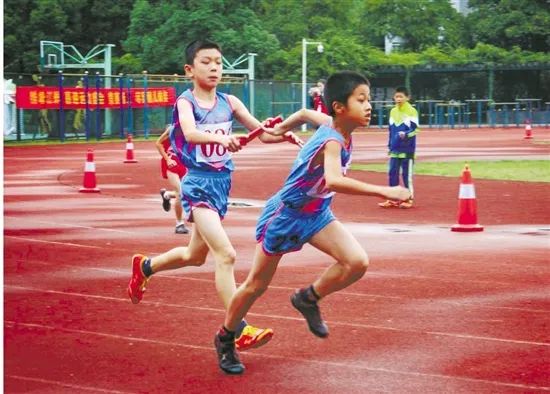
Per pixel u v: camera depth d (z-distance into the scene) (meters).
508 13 77.12
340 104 7.08
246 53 64.88
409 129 19.00
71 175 26.75
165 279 11.23
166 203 15.55
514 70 75.06
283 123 7.55
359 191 6.76
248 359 7.84
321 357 7.89
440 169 28.80
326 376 7.34
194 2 63.66
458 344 8.30
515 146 43.47
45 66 56.69
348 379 7.25
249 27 65.25
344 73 7.13
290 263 12.33
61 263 12.38
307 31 72.12
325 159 6.96
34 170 28.59
